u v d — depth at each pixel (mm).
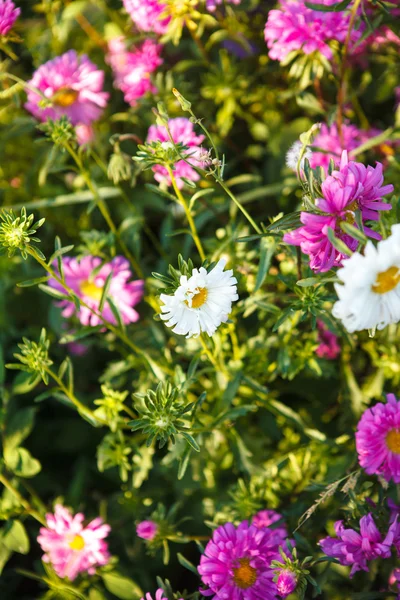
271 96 1167
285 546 939
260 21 1151
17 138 1207
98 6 1158
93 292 1065
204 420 1013
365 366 1071
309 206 839
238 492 1006
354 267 781
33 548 1132
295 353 1021
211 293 854
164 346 1063
